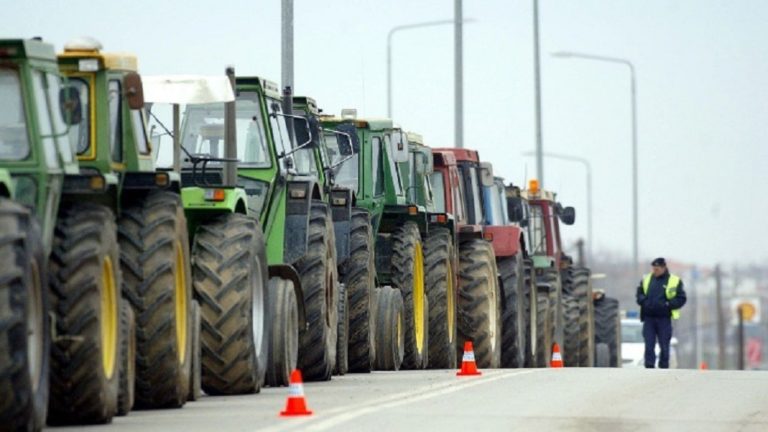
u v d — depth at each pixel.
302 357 53.31
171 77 47.50
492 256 75.75
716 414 40.22
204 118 50.84
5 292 31.33
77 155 40.22
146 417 38.56
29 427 32.00
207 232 45.88
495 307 75.62
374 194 66.44
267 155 52.00
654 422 38.16
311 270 53.59
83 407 36.06
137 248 40.22
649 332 87.06
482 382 50.56
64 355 35.69
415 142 72.56
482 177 83.19
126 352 38.53
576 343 101.44
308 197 52.75
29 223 32.41
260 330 47.06
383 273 67.06
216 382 45.53
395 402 42.41
